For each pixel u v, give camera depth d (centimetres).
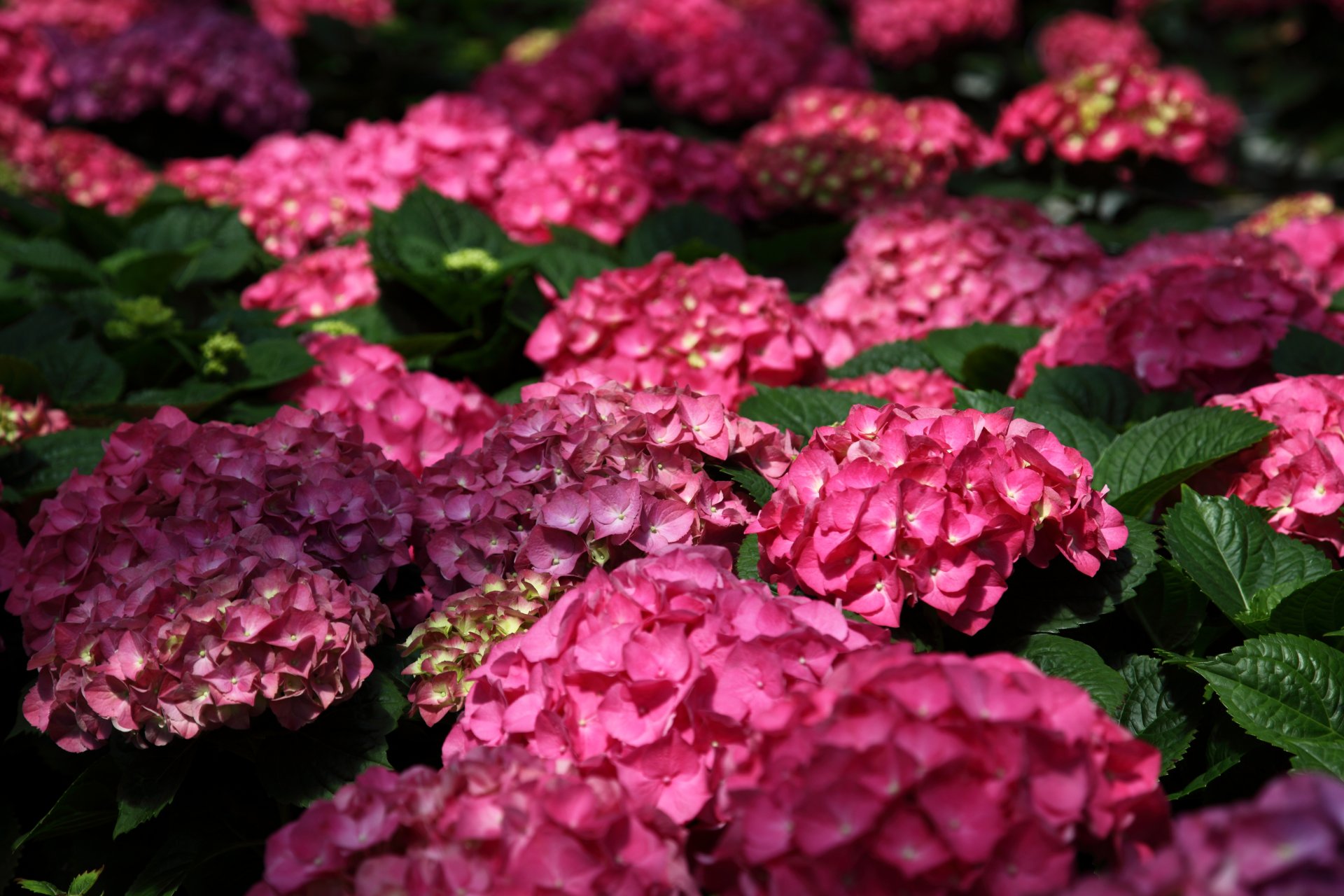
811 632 83
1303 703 89
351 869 79
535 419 96
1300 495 97
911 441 89
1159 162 145
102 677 89
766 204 142
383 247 122
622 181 134
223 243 134
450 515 96
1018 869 70
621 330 113
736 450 97
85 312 125
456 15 283
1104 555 90
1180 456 98
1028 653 91
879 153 142
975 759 71
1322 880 56
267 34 180
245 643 88
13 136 160
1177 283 107
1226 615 94
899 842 69
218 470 95
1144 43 276
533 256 122
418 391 108
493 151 140
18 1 216
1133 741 76
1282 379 102
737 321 112
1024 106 145
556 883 75
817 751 70
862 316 123
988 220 124
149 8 222
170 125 177
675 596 85
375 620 92
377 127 143
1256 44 311
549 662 85
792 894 71
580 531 92
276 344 117
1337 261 128
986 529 88
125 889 99
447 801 81
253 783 95
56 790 103
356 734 92
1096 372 106
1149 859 75
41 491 106
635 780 82
